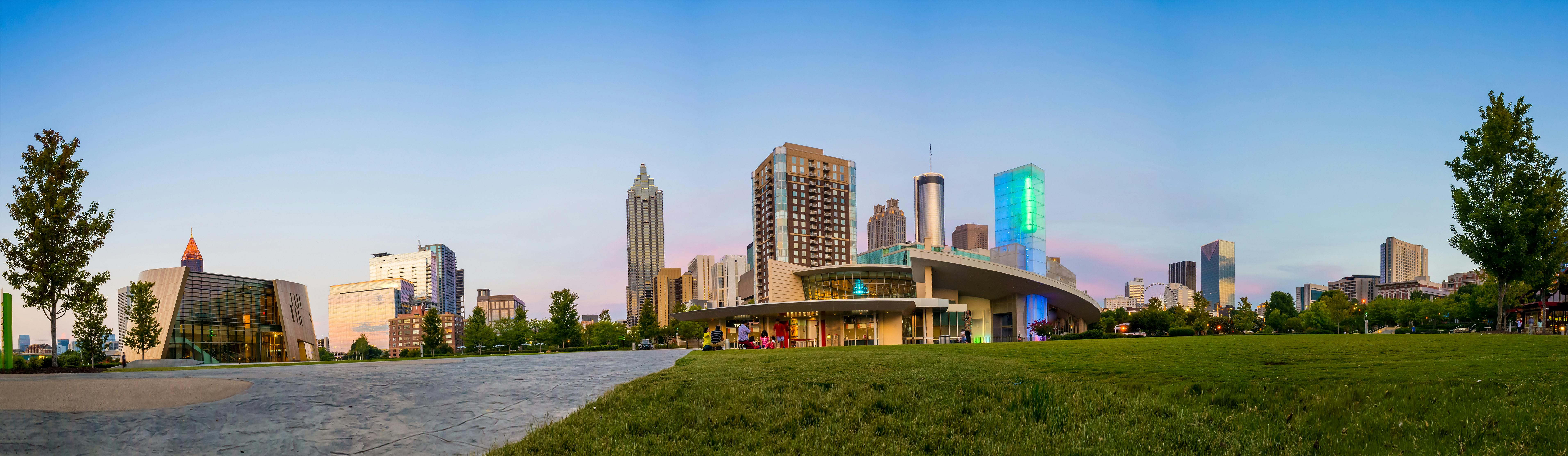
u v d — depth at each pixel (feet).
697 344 282.15
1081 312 346.54
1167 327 279.49
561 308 248.73
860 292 247.29
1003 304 282.36
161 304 347.36
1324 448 26.45
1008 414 33.50
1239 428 29.58
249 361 386.11
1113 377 45.34
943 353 75.10
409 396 40.73
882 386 42.27
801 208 599.57
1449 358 50.49
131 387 41.52
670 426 31.68
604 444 28.48
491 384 46.21
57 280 80.07
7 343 81.76
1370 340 79.56
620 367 64.75
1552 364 41.39
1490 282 153.89
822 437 29.19
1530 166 107.34
